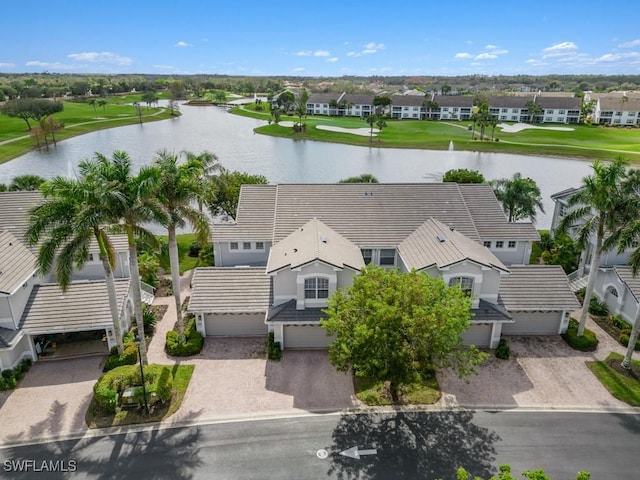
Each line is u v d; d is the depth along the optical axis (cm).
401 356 2388
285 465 2309
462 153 12006
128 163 2753
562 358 3244
